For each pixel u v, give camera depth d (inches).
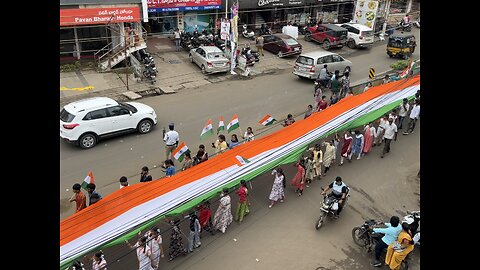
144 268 375.6
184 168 523.2
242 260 424.2
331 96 834.2
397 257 395.9
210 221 457.1
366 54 1238.9
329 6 1478.8
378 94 714.8
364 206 531.8
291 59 1143.6
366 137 640.4
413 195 562.9
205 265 414.9
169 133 571.2
